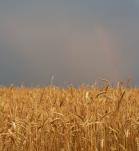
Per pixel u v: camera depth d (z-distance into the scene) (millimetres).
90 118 11086
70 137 10961
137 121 11039
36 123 11266
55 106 13305
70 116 11602
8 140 11148
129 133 10727
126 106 12242
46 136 11297
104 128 10945
